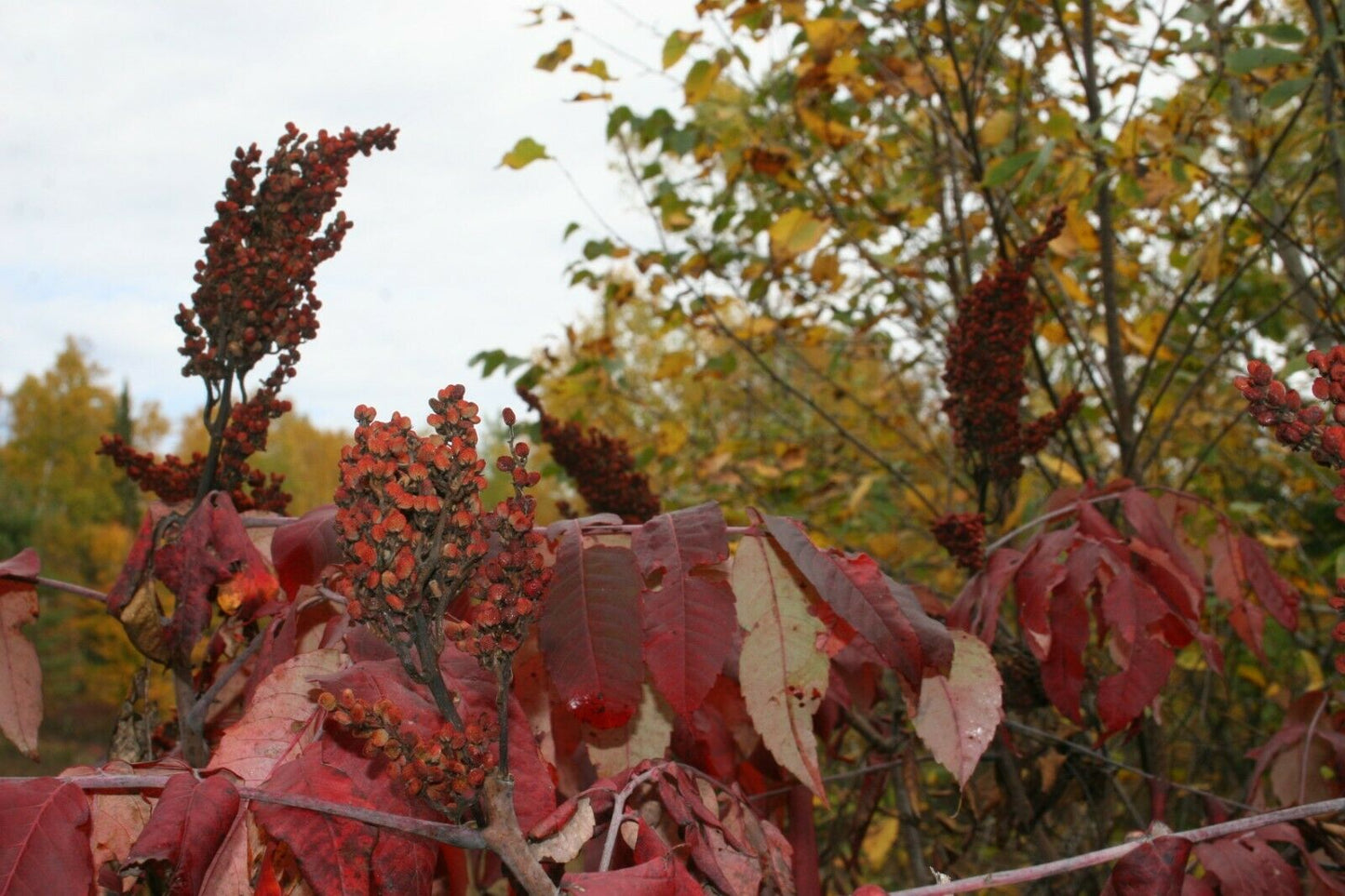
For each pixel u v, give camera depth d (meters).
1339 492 1.06
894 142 4.51
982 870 3.49
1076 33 3.94
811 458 5.38
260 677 1.44
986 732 1.41
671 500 4.77
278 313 1.65
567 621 1.22
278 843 1.11
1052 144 2.88
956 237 4.22
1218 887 1.38
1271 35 2.62
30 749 1.54
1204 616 3.33
